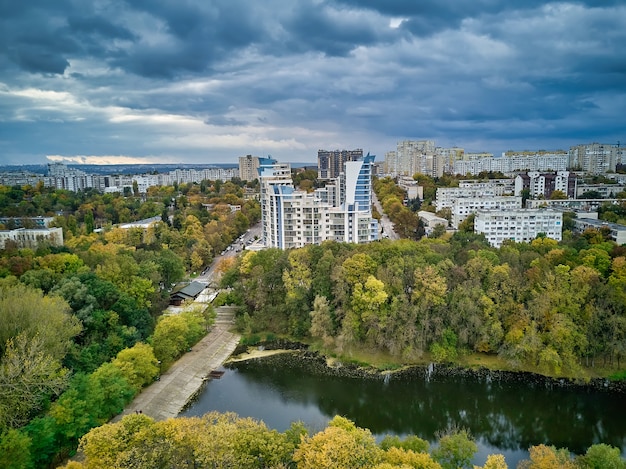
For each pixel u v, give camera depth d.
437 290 130.75
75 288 122.62
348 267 140.88
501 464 67.88
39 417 88.31
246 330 152.38
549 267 138.00
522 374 124.62
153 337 125.69
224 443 69.88
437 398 116.50
